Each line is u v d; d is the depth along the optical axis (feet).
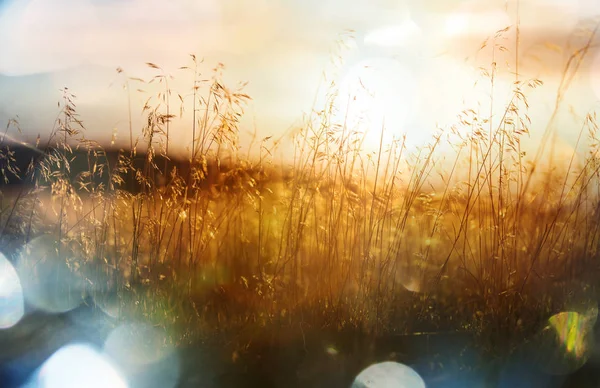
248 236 17.24
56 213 17.30
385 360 14.02
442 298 17.26
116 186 16.94
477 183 16.53
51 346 14.15
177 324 14.92
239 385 12.98
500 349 14.49
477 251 17.46
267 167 17.34
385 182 16.83
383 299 15.75
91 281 16.15
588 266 16.90
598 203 17.19
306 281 16.28
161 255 16.10
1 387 12.76
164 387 12.87
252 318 15.29
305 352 14.19
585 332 15.16
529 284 16.31
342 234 16.48
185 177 16.19
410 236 18.10
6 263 17.04
